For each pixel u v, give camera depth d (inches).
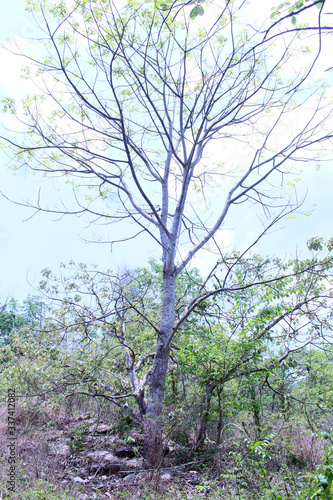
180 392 459.5
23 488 233.6
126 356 441.7
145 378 433.1
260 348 404.2
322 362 478.3
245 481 233.9
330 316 411.8
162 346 375.9
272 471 244.7
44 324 456.1
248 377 384.5
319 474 161.0
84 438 400.2
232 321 435.2
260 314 410.6
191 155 380.8
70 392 418.9
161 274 649.6
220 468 290.5
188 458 354.0
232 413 396.5
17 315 919.7
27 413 412.2
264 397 438.3
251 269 424.8
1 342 830.5
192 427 381.4
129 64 348.5
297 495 189.3
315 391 429.1
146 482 263.6
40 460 299.1
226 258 426.0
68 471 300.5
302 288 413.1
